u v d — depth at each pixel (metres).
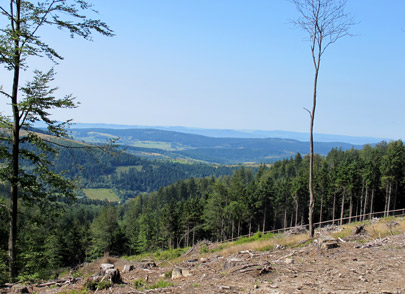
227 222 58.91
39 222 11.57
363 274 7.86
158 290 7.78
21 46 9.88
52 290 9.28
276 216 64.75
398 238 11.99
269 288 7.09
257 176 117.12
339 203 63.81
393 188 58.09
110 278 9.12
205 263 11.59
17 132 10.75
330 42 15.55
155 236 61.84
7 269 10.94
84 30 11.13
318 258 9.83
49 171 11.47
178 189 115.88
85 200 154.75
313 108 15.72
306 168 94.69
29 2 10.13
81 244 55.41
